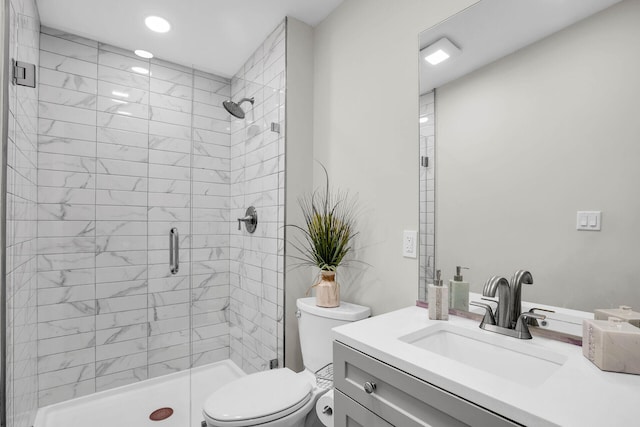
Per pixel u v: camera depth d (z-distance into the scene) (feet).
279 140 6.70
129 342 7.61
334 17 6.55
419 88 4.89
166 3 6.27
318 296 5.67
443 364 2.84
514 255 3.82
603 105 3.14
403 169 5.10
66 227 6.95
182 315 8.20
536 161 3.63
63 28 6.95
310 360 5.61
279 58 6.91
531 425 2.09
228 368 7.47
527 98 3.72
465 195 4.32
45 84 6.80
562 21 3.46
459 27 4.41
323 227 5.78
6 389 3.83
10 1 3.86
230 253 7.66
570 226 3.36
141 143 7.86
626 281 3.00
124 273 7.57
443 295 4.16
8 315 4.00
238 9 6.50
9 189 4.02
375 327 3.87
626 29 3.02
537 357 3.22
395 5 5.30
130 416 6.72
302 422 5.07
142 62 7.96
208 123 7.38
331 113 6.56
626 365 2.63
